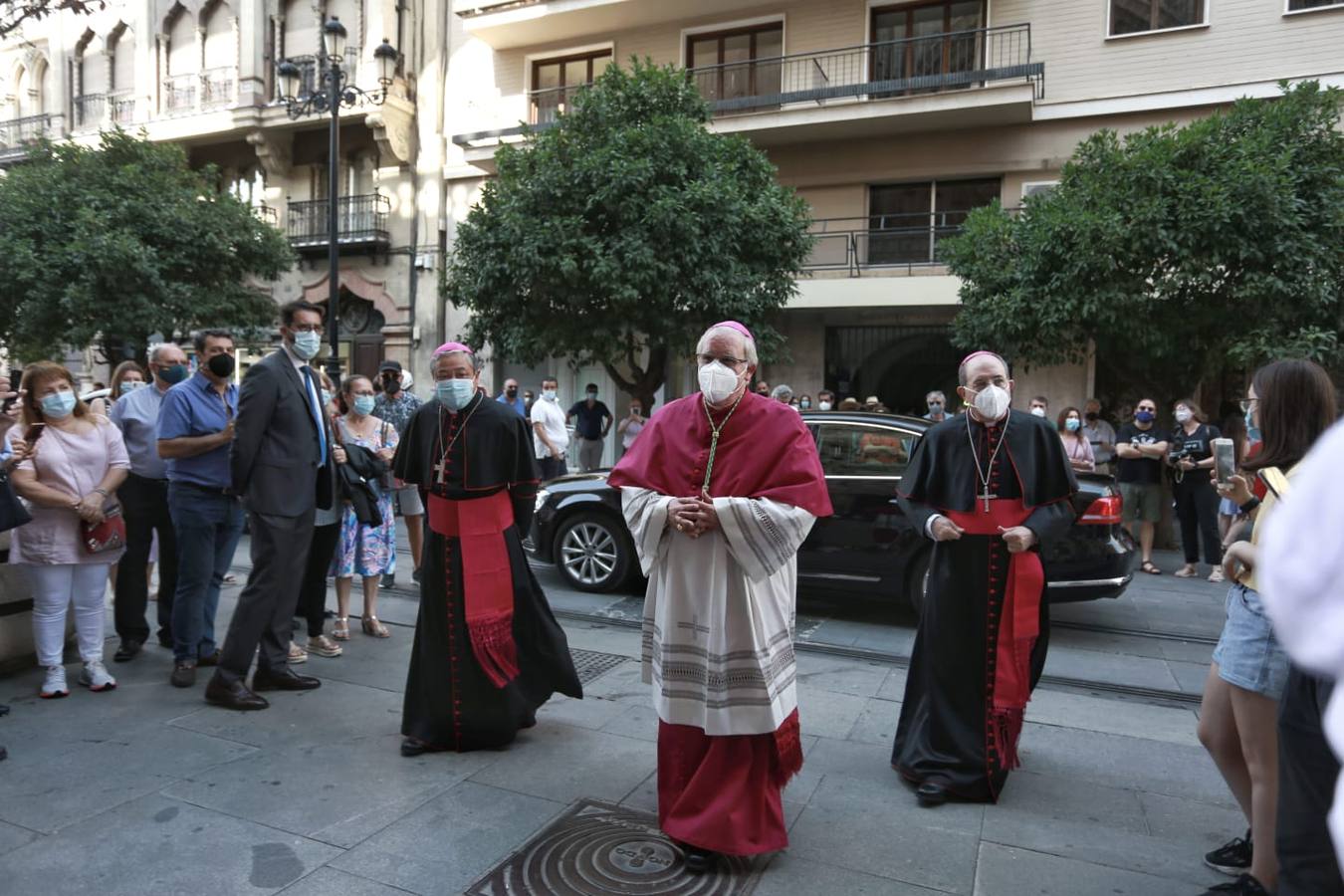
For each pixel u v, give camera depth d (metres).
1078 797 3.49
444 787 3.45
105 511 4.57
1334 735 0.72
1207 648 5.88
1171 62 13.14
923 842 3.07
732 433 3.02
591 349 12.10
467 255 12.30
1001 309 10.12
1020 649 3.45
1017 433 3.49
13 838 2.99
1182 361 10.66
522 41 17.00
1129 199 9.65
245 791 3.38
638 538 3.03
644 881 2.78
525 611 4.00
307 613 5.32
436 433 3.95
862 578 6.43
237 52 18.78
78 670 4.96
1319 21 12.39
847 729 4.23
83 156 14.48
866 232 14.94
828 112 14.13
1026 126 14.02
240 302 15.50
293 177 19.31
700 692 2.95
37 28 21.20
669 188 11.19
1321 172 9.37
